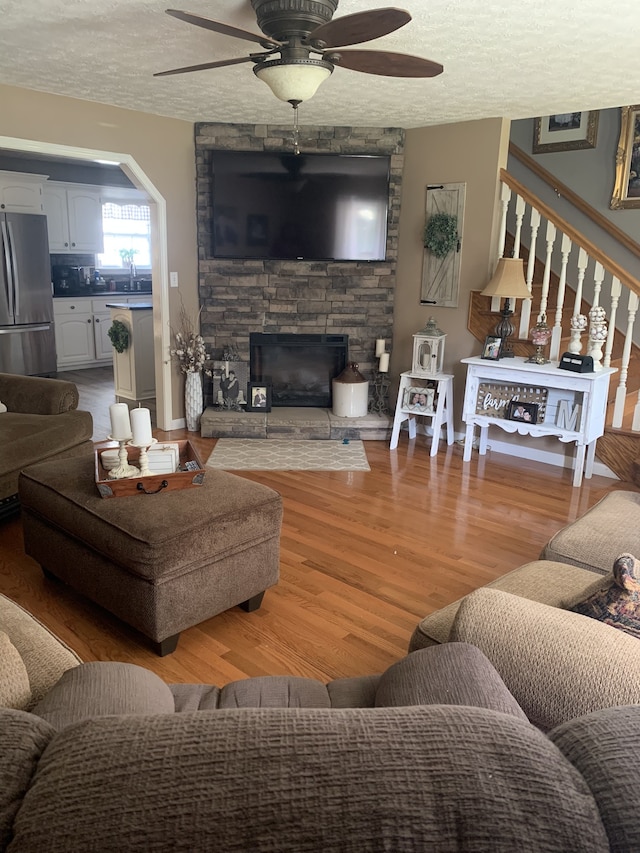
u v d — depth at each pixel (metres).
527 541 3.47
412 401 5.08
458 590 2.96
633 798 0.68
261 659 2.43
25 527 2.86
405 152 5.18
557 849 0.61
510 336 4.86
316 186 5.15
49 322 7.45
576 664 1.25
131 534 2.28
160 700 1.32
